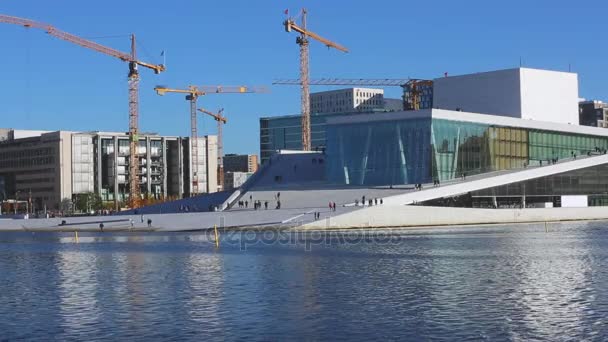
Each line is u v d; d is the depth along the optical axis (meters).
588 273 55.47
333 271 59.03
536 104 170.62
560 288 48.16
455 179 141.00
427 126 139.50
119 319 40.00
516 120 151.88
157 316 40.56
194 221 121.94
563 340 33.88
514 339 34.19
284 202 133.75
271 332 36.34
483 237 94.31
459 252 73.25
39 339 35.75
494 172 145.62
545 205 145.12
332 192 136.38
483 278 53.34
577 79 178.62
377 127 145.88
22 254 80.75
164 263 67.31
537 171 142.50
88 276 58.66
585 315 39.03
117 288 51.41
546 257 67.25
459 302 43.41
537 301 43.28
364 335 35.47
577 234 99.06
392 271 58.41
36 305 44.78
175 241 96.25
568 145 162.00
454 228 116.81
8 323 39.41
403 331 36.09
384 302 43.88
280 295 47.06
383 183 144.75
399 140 143.00
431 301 43.94
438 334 35.38
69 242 100.25
